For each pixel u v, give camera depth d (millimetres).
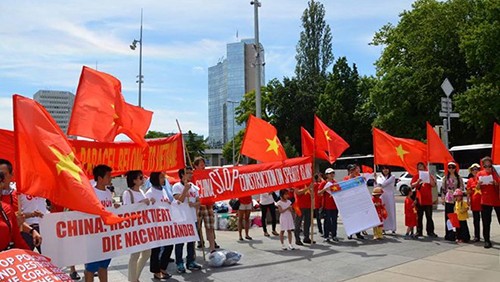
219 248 10766
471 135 35031
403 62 36844
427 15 35344
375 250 10062
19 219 4863
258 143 10859
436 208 18125
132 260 7156
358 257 9312
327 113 48281
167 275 7902
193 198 8242
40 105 5238
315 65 57750
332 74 50062
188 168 8445
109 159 8109
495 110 28438
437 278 7449
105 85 7613
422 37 35500
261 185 10078
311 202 11102
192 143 61312
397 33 37312
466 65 33781
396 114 35438
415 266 8367
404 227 13820
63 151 5168
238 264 8875
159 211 7316
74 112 7336
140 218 6969
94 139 7359
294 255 9695
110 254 6441
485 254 9328
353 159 38969
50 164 5039
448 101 17719
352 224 11102
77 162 5242
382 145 12766
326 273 7969
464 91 33562
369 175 14461
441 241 11047
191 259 8461
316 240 11688
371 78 47844
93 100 7488
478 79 30375
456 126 35344
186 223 7785
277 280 7543
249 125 10867
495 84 29328
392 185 12555
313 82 55750
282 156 10906
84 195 5070
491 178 9945
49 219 5922
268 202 12875
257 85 21281
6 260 4141
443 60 34438
